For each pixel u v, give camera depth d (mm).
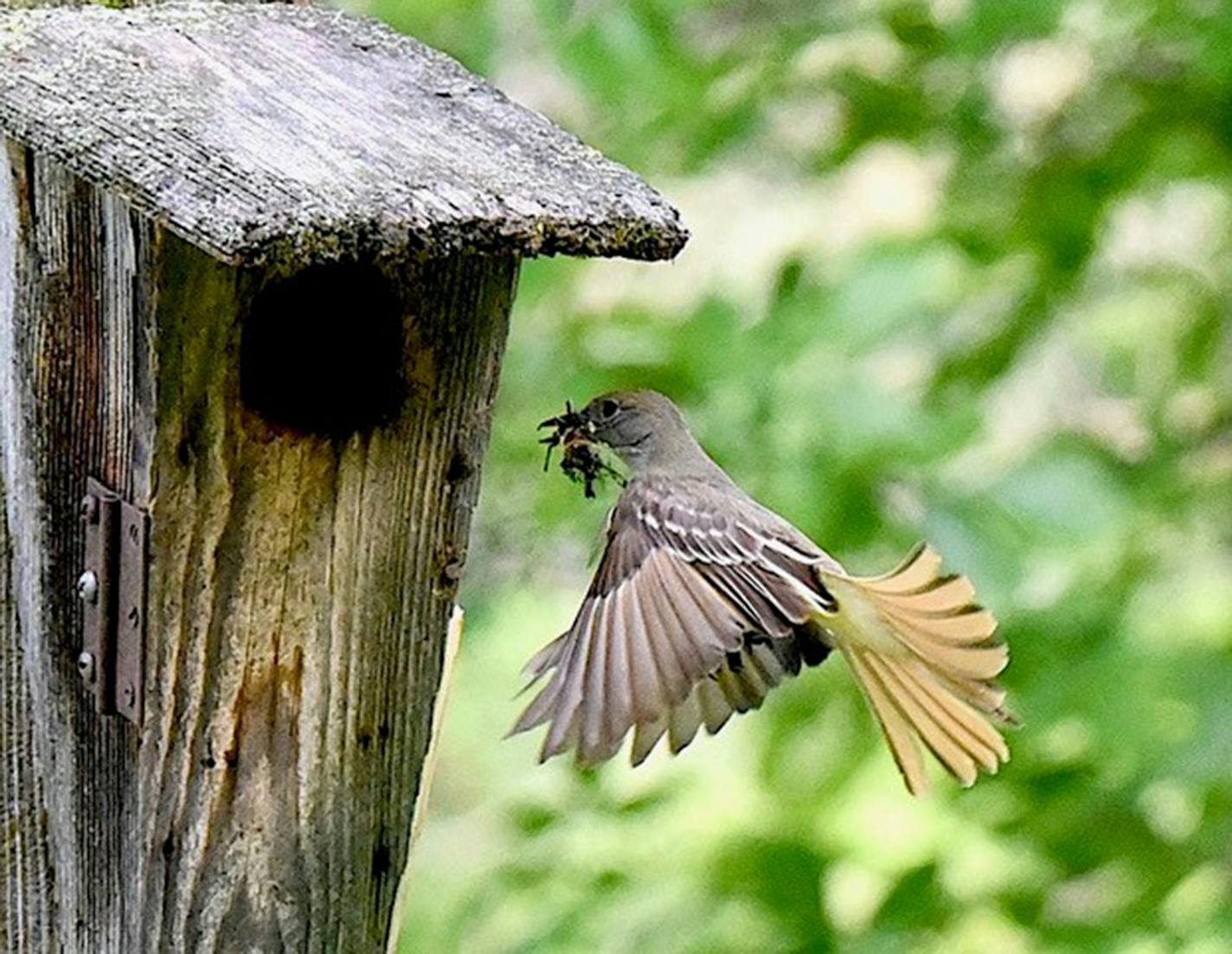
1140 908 10398
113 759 6953
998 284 11641
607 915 10227
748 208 12539
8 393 7137
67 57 6727
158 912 6836
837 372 10312
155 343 6477
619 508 7605
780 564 7438
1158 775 10281
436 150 6430
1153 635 10891
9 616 7383
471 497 6938
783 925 10172
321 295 6648
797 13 11219
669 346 10328
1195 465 11633
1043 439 11727
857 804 10711
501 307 6812
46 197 6812
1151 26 11055
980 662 7566
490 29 10547
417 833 7504
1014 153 11477
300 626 6812
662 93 10578
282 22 7191
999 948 10391
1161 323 12469
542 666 7297
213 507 6656
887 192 12711
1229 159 11430
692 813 10648
